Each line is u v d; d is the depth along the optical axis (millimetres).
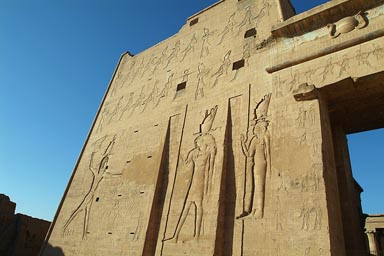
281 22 13891
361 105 12812
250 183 11922
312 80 11742
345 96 12008
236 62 15734
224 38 17484
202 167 13633
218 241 11531
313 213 9398
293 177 10352
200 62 17797
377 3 11297
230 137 13648
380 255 14219
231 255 11188
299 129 11062
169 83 18906
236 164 12828
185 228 12797
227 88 15141
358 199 16156
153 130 17516
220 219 11945
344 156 13727
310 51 12289
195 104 16156
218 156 13359
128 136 18969
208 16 19766
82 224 17266
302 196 9852
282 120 11695
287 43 13359
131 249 13891
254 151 12414
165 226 13578
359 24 11430
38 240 23438
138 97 20609
